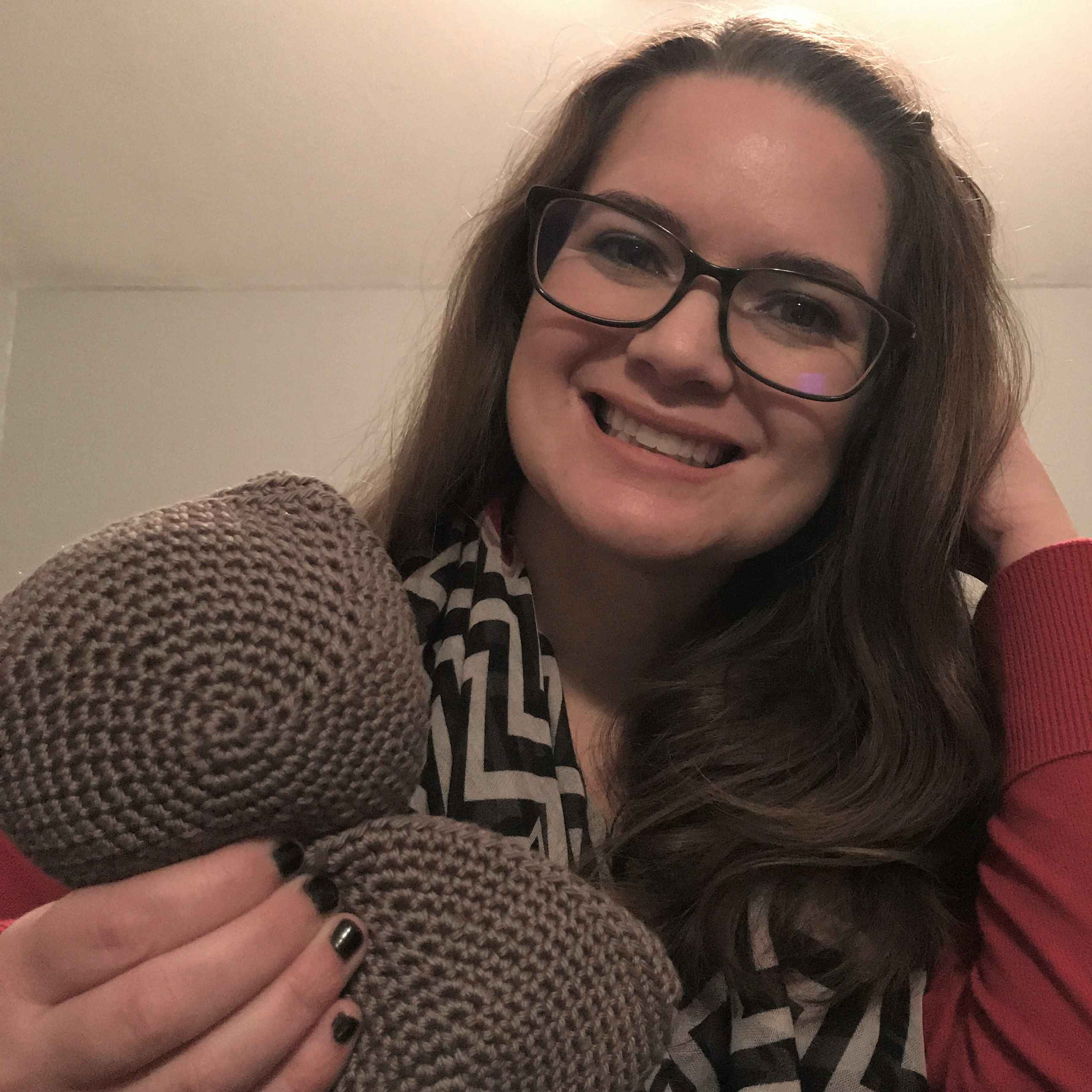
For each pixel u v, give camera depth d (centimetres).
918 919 62
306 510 39
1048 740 60
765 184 58
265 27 115
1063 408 143
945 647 70
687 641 77
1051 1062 51
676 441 64
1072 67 110
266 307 167
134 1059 31
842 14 107
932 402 72
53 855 32
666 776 68
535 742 62
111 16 115
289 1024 32
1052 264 144
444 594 70
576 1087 35
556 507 64
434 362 82
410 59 119
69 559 35
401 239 152
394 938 35
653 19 110
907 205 69
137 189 146
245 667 32
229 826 33
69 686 31
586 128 70
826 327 63
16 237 159
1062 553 66
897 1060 56
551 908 36
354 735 34
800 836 62
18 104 129
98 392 167
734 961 58
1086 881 55
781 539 68
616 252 62
